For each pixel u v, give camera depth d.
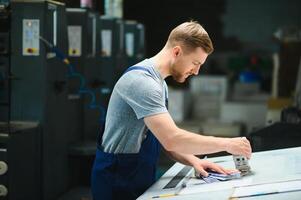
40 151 3.05
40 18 3.00
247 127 6.04
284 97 5.02
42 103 3.04
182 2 7.61
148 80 1.93
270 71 7.20
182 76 2.05
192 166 2.21
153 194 1.87
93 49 4.02
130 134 2.04
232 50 7.55
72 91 3.77
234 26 7.53
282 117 3.33
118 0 5.72
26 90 3.05
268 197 1.67
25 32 3.01
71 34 3.74
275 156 2.29
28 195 2.91
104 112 4.13
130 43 5.24
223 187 1.86
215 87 6.48
